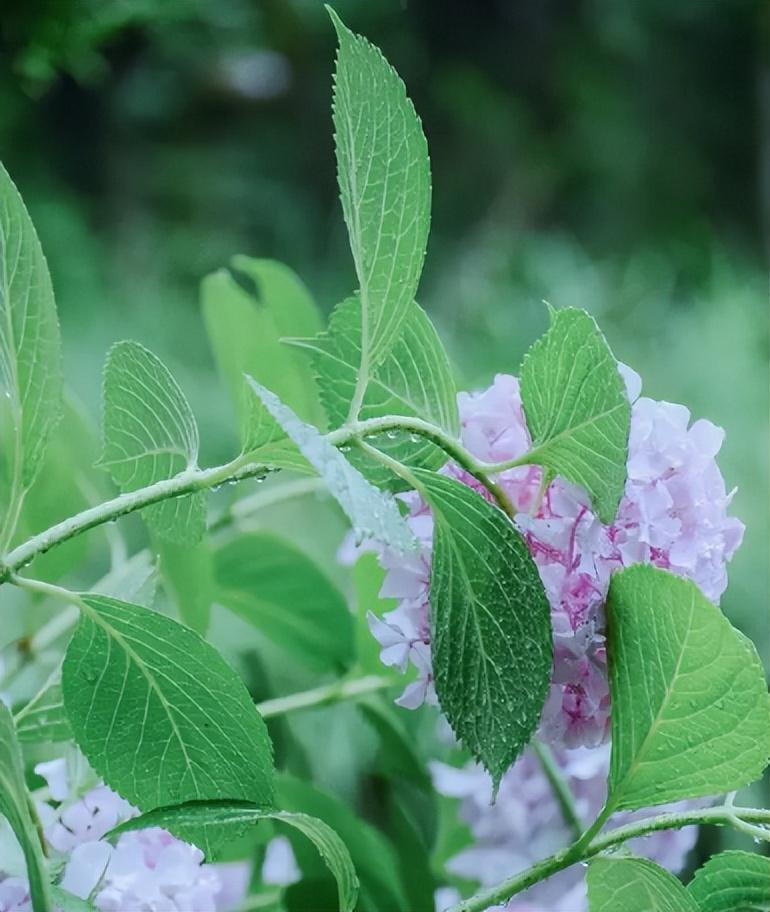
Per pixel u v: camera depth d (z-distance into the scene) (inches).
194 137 249.3
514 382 44.9
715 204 302.8
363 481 38.8
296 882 51.9
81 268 210.8
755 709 41.6
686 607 41.3
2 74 74.2
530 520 42.9
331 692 54.4
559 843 53.2
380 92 40.8
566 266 240.1
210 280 56.1
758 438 135.7
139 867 44.9
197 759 43.3
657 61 307.7
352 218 41.3
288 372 56.6
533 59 309.3
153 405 43.2
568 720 43.4
